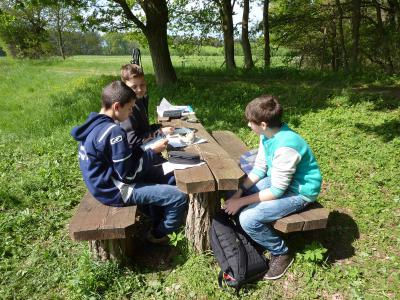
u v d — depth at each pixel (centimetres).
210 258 317
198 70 1548
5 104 1113
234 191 340
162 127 437
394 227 357
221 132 493
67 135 684
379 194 417
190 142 368
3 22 1534
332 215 381
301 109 832
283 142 283
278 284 293
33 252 343
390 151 533
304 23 1712
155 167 351
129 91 302
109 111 302
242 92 1031
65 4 1130
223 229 296
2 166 552
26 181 481
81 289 287
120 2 1077
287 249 300
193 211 314
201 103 950
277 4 2031
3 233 372
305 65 2003
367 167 488
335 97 898
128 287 293
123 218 286
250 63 1733
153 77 1370
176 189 312
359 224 361
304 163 292
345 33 1833
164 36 1154
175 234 325
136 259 329
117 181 299
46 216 408
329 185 448
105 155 291
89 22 1212
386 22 1489
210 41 1883
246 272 285
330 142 589
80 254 335
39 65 2269
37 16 3098
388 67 1303
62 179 489
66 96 1130
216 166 306
